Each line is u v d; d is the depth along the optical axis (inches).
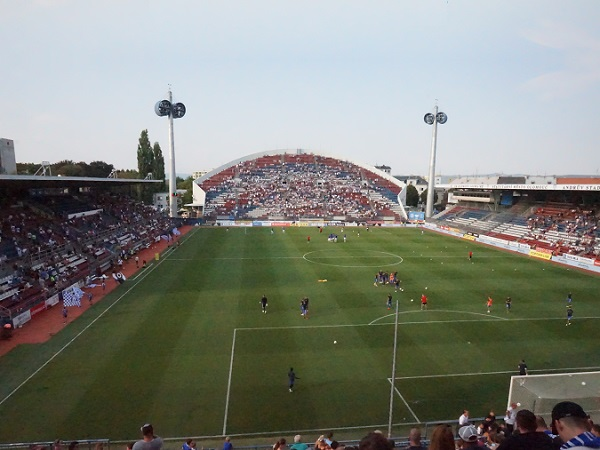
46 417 727.7
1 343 1052.5
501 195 3356.3
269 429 707.4
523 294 1528.1
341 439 679.1
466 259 2224.4
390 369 924.6
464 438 299.4
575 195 2824.8
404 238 3006.9
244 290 1547.7
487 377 893.8
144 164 4475.9
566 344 1070.4
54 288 1456.7
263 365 940.6
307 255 2276.1
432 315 1282.0
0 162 1867.6
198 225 3624.5
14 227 1775.3
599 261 1959.9
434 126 3878.0
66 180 1761.8
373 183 4736.7
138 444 323.3
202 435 686.5
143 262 2028.8
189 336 1102.4
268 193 4357.8
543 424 271.4
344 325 1192.2
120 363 941.2
